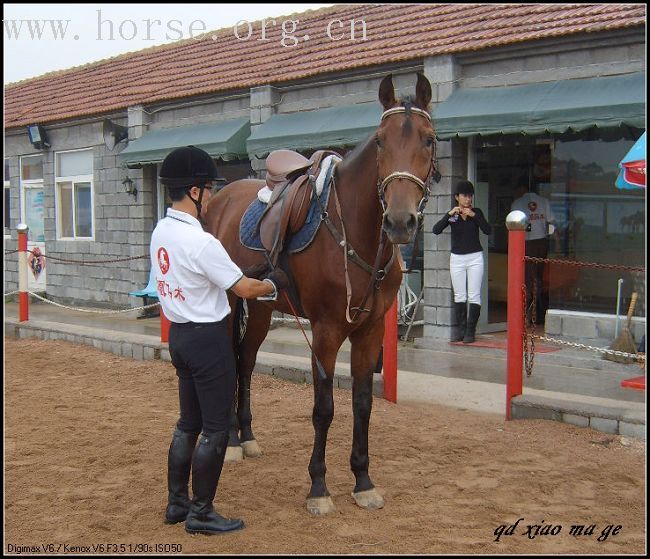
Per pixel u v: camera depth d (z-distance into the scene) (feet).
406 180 12.80
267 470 16.75
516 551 12.65
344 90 34.40
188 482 14.66
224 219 18.24
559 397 21.15
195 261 12.98
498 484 15.67
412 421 20.27
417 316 33.73
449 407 21.91
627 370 25.67
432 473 16.37
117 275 46.29
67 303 50.39
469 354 29.37
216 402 13.34
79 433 19.75
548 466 16.58
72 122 48.11
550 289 31.55
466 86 30.19
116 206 45.85
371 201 13.83
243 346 17.81
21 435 19.63
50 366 29.58
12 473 16.65
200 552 12.67
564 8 31.14
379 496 14.66
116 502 14.96
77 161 48.91
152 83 46.03
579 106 25.38
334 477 16.25
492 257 33.40
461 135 28.19
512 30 29.55
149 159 40.86
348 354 30.30
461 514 14.21
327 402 14.40
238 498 15.08
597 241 29.94
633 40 25.84
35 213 53.93
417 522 13.83
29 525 13.83
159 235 13.52
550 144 31.30
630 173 21.97
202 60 46.83
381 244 13.85
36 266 53.47
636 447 17.80
